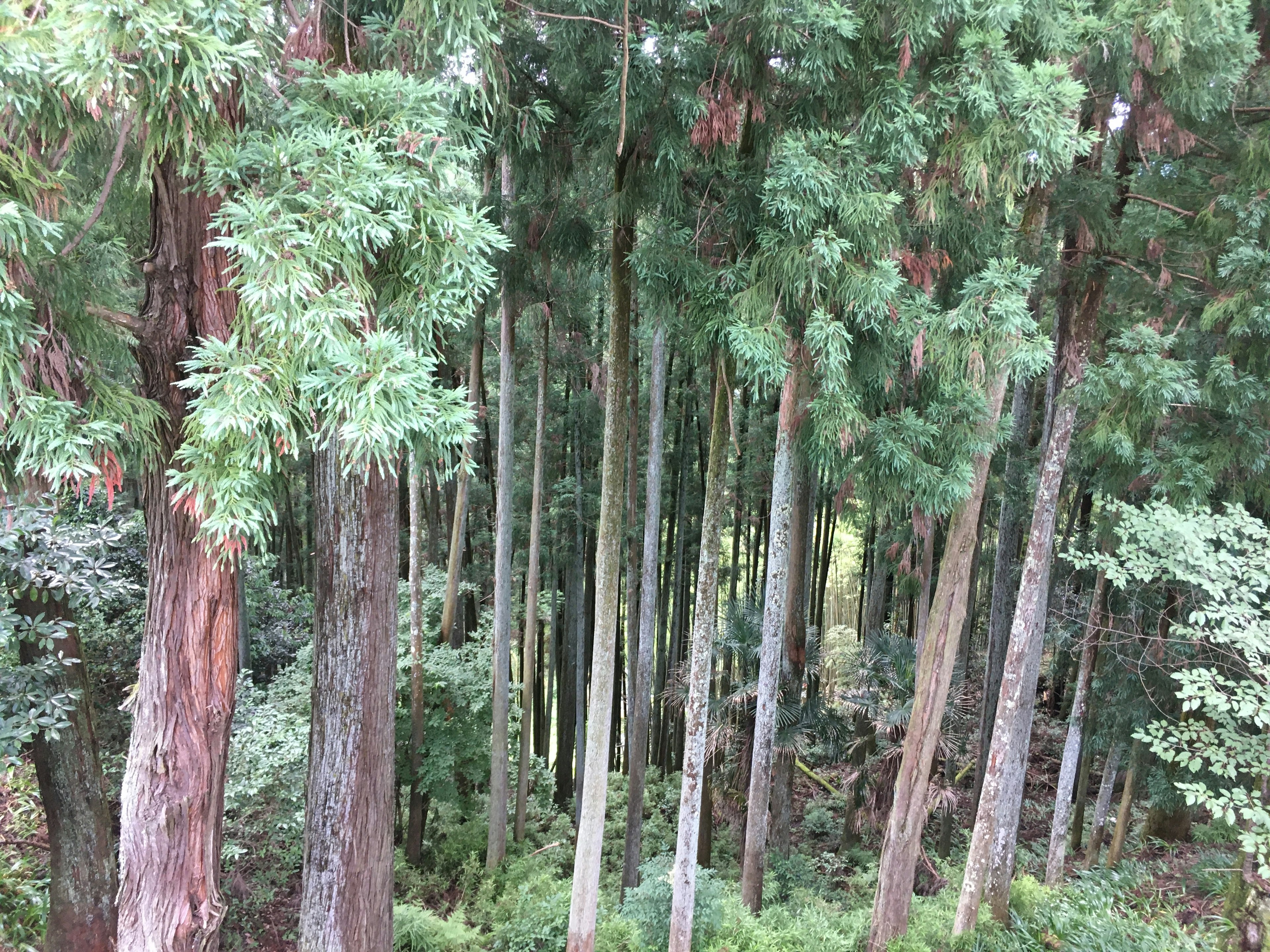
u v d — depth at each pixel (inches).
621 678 584.1
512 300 295.3
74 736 209.3
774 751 343.0
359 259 78.8
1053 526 259.8
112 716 301.1
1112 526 281.1
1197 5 166.1
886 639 396.8
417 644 366.9
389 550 178.9
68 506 310.0
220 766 120.6
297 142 76.2
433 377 84.9
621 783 519.5
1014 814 291.6
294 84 84.6
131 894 115.4
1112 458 261.6
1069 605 422.9
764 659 286.5
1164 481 248.7
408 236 83.4
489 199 197.8
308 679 366.9
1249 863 223.6
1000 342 159.3
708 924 248.8
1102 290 250.1
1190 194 252.8
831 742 378.3
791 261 144.9
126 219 149.4
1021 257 232.5
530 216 199.3
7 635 167.6
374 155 75.7
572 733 524.7
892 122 141.4
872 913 285.0
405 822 416.2
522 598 593.6
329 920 174.1
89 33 60.4
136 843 115.0
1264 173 223.5
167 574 112.8
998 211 196.7
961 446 179.9
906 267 176.2
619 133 158.2
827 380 149.8
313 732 177.0
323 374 73.9
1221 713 198.4
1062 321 277.6
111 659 319.6
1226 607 191.0
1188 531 195.8
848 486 191.0
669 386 494.9
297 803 286.0
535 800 453.7
